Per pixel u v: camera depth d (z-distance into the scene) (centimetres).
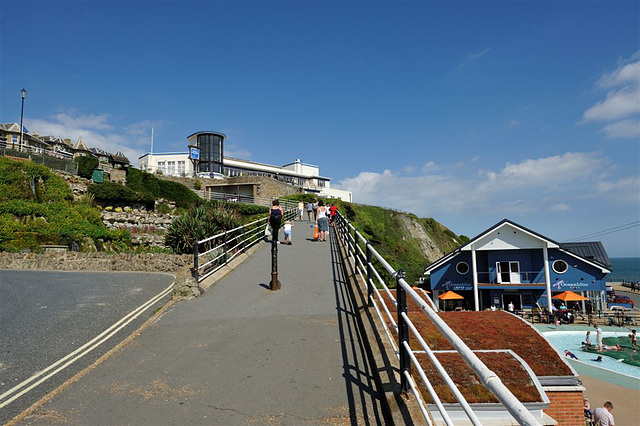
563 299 2738
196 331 659
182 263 1631
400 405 376
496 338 686
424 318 760
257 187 4647
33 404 426
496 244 2983
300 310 762
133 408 411
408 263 4972
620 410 1327
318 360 527
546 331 2473
